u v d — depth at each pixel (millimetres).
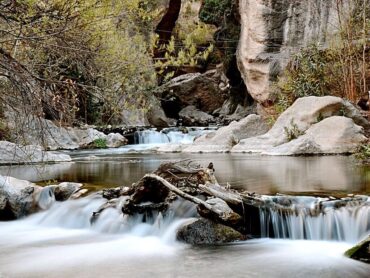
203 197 5832
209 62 30031
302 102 12828
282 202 5699
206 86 28281
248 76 20453
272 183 7031
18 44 4246
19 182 7363
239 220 5516
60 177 8445
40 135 4699
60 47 4180
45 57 4652
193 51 7855
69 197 7023
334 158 10422
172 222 5762
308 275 4465
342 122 11758
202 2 24516
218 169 8883
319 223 5430
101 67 5715
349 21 15648
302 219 5492
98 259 5195
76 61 4730
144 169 9484
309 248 5211
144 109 8555
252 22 19797
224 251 5219
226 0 23547
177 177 6160
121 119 20359
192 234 5449
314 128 12047
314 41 17656
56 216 6750
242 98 26312
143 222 6004
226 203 5625
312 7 18375
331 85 15945
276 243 5426
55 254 5430
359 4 16234
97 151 14766
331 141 11570
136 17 6301
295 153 11305
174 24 24797
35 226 6734
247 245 5375
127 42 6820
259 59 19500
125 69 6770
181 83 27984
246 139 13297
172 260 5043
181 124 25500
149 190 6039
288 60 18500
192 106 28141
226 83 27766
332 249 5125
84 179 8156
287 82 16969
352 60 15617
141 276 4609
